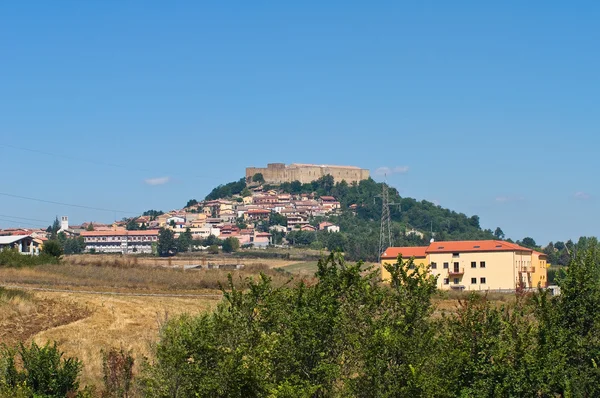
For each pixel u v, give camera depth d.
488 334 36.38
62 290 108.38
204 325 34.16
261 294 36.00
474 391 34.47
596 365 36.28
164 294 111.81
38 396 40.31
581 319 38.31
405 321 34.41
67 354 60.53
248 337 33.66
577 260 40.88
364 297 35.66
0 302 83.62
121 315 84.81
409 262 36.50
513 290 135.38
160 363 34.38
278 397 30.61
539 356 34.88
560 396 37.00
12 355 43.88
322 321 33.34
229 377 31.39
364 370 31.69
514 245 146.50
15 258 131.50
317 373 32.75
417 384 30.50
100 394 46.66
